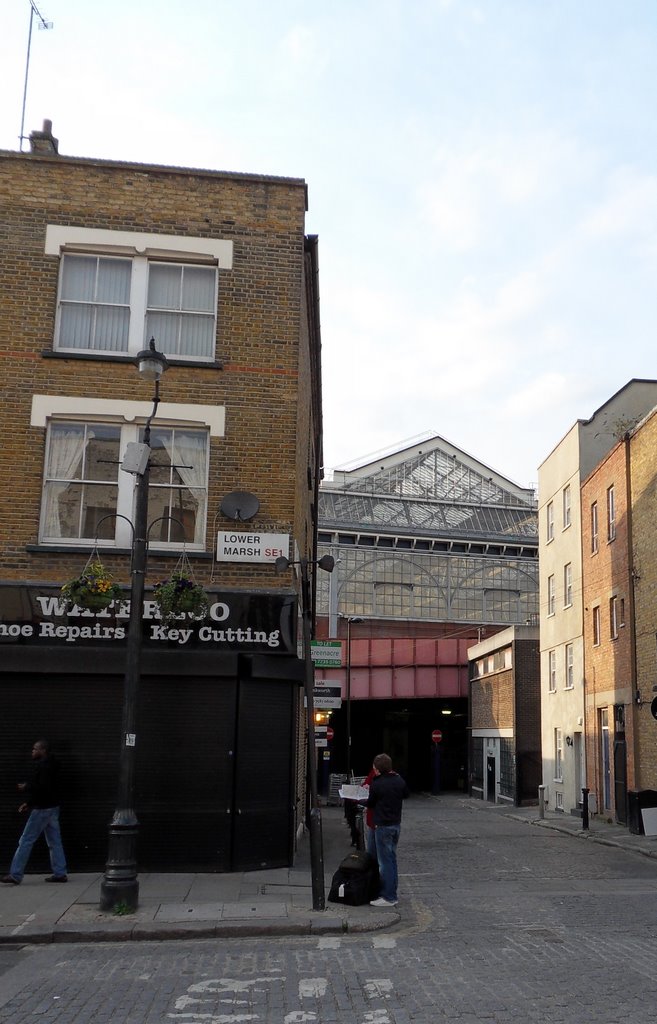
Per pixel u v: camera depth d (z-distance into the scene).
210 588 14.19
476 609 64.31
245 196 15.50
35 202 15.02
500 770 42.84
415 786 63.09
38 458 14.40
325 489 65.81
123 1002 7.25
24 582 13.90
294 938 9.86
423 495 67.69
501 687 43.09
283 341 15.16
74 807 13.36
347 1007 7.04
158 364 11.52
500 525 66.56
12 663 13.52
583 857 18.64
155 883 12.50
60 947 9.45
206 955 8.99
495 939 9.67
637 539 26.06
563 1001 7.13
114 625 13.88
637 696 25.52
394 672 51.03
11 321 14.67
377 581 63.25
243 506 14.47
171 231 15.21
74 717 13.62
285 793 14.39
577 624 32.34
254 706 14.10
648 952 8.94
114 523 14.54
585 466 32.75
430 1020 6.64
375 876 11.48
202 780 13.59
